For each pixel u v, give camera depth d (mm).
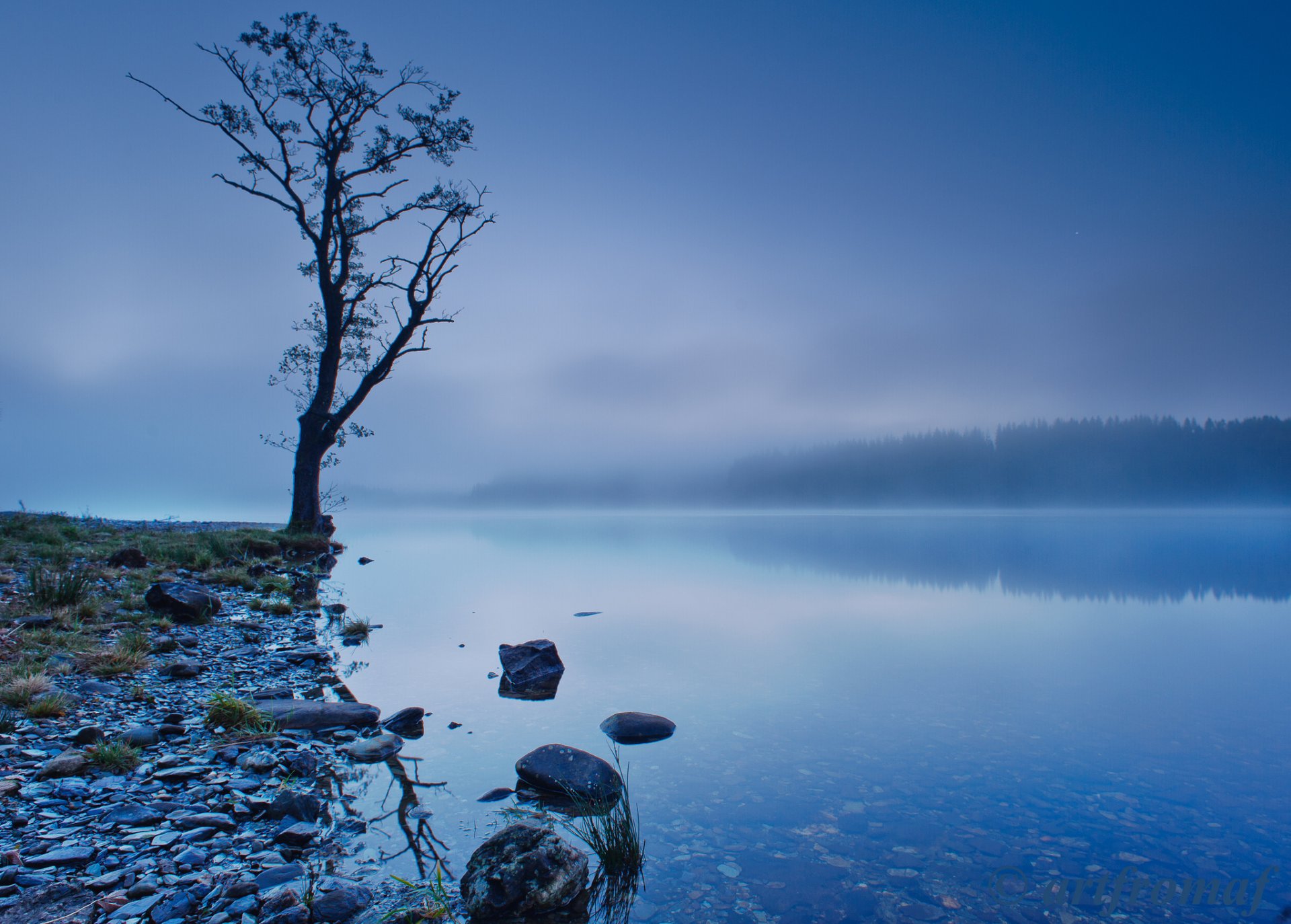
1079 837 4711
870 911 3734
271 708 6848
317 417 23828
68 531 17922
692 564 27953
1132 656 10898
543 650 9398
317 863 3969
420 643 11234
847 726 7199
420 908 3561
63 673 7332
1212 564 28969
